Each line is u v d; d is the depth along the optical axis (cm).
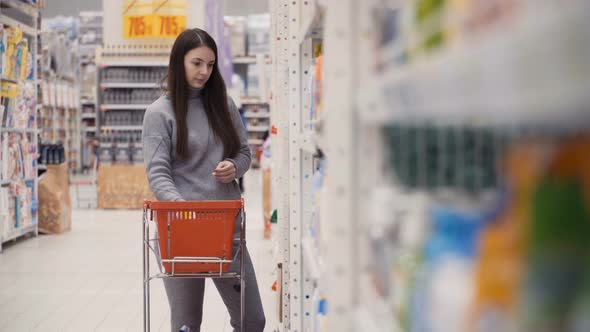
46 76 1516
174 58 289
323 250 163
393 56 98
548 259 54
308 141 191
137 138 1302
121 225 884
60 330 416
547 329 53
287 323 334
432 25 76
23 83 757
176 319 293
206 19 1038
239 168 301
